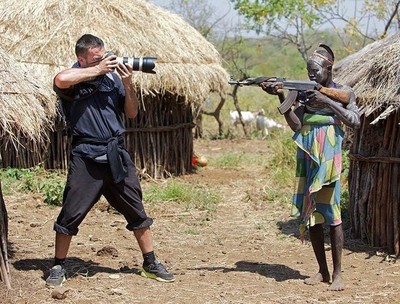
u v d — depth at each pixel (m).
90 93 5.28
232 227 7.65
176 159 10.60
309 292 5.41
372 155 6.70
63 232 5.35
